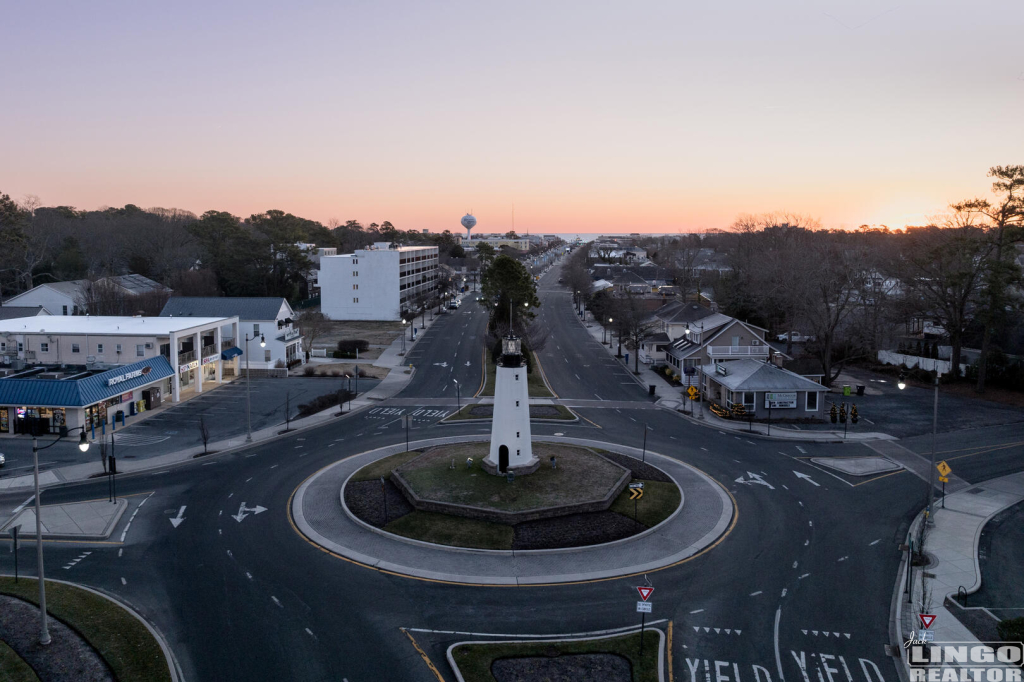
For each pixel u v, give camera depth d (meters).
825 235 175.25
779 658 24.89
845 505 40.31
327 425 58.47
